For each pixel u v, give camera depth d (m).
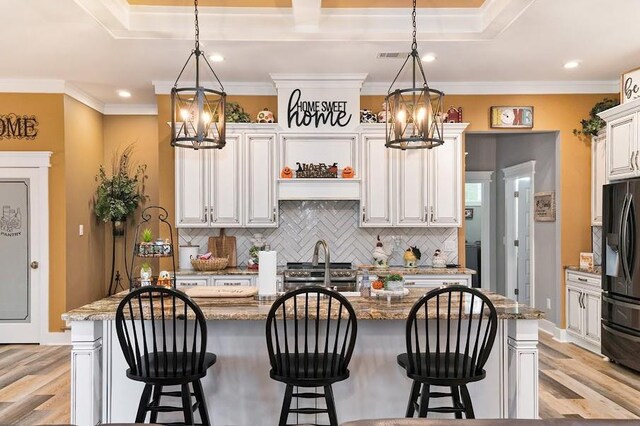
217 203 5.18
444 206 5.22
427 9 4.00
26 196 5.37
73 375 2.71
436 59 4.63
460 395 2.70
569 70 5.00
